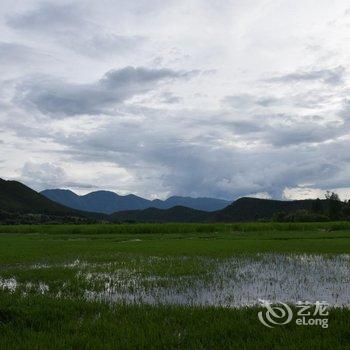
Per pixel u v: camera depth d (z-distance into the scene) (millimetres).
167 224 68250
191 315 12086
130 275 21094
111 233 62719
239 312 12258
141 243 40844
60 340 9977
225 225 64500
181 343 9766
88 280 19719
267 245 36125
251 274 21125
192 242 41125
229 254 29625
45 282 19547
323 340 9492
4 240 47562
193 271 21906
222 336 10188
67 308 13367
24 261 27531
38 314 12547
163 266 23953
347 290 17312
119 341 9930
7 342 9922
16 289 17875
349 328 10336
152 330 10648
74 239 49469
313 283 18812
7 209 186750
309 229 63000
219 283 18781
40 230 66500
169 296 16344
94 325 11305
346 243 37594
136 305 13758
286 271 22156
